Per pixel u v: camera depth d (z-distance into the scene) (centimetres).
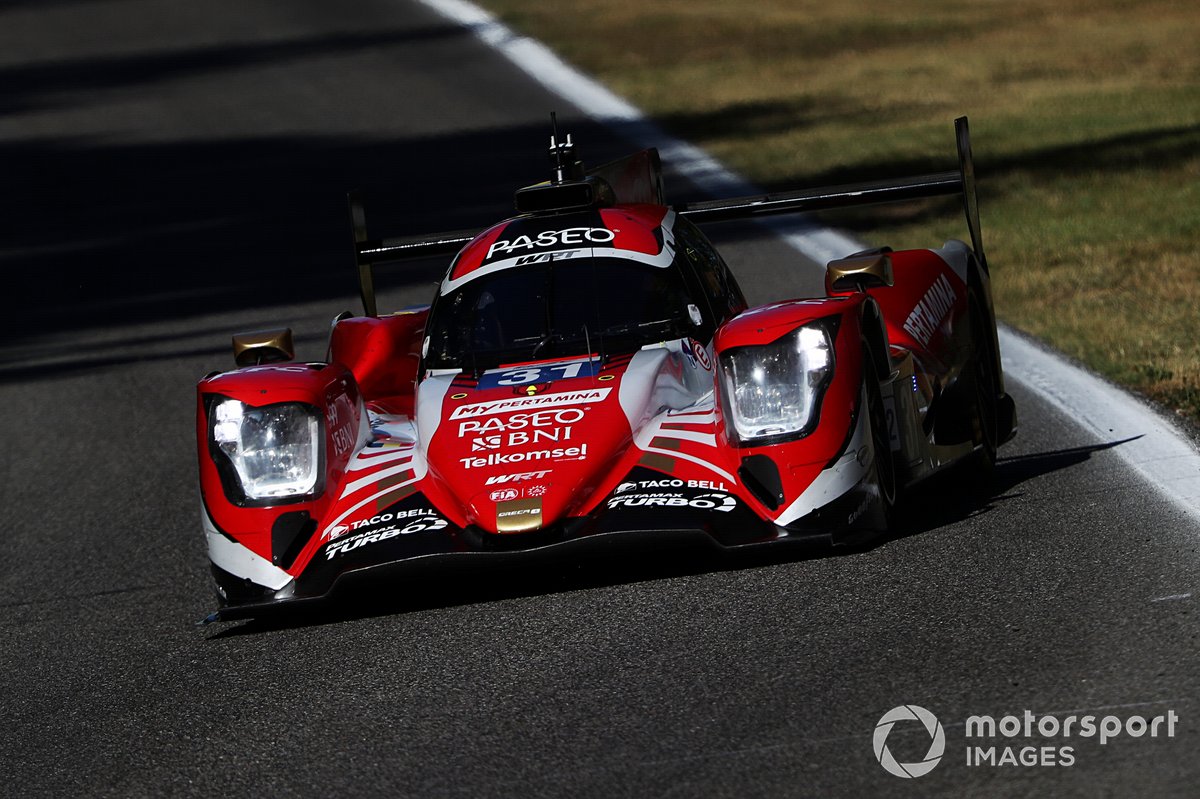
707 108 8112
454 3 12056
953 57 9194
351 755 1570
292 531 2047
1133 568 1811
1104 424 2748
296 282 5769
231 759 1620
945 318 2467
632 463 2022
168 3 13650
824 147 6869
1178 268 4200
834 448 1955
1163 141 6334
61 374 4841
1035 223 5128
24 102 10531
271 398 2091
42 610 2475
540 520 1916
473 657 1819
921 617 1723
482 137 8044
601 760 1454
